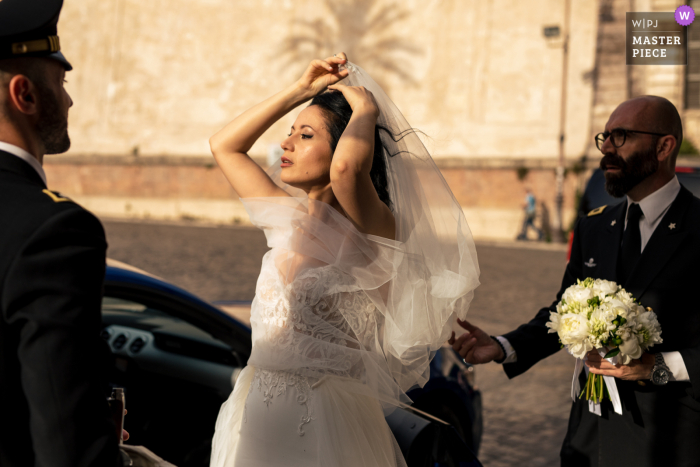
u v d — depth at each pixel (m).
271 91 19.42
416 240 1.76
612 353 1.71
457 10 17.58
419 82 17.86
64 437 0.93
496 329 6.38
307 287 1.58
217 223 18.25
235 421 1.76
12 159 1.09
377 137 1.76
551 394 4.75
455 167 16.97
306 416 1.58
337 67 1.74
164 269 8.95
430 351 1.80
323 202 1.72
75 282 0.99
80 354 0.96
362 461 1.60
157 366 2.60
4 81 1.09
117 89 20.45
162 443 2.53
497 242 15.55
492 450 3.72
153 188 19.69
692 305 1.83
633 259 1.95
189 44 20.02
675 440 1.81
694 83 16.28
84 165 20.25
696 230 1.86
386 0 18.22
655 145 1.90
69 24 20.81
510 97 17.08
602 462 1.93
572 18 16.66
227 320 2.62
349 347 1.63
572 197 16.08
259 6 19.45
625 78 16.33
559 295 2.21
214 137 1.81
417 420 2.13
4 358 0.97
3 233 1.00
